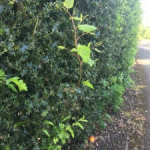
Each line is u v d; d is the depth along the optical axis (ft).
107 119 11.68
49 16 6.72
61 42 7.16
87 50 6.19
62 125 6.90
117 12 11.87
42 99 6.11
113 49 12.45
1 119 5.06
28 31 5.84
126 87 17.35
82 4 8.70
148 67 27.99
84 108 9.36
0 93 5.01
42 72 6.49
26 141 6.06
